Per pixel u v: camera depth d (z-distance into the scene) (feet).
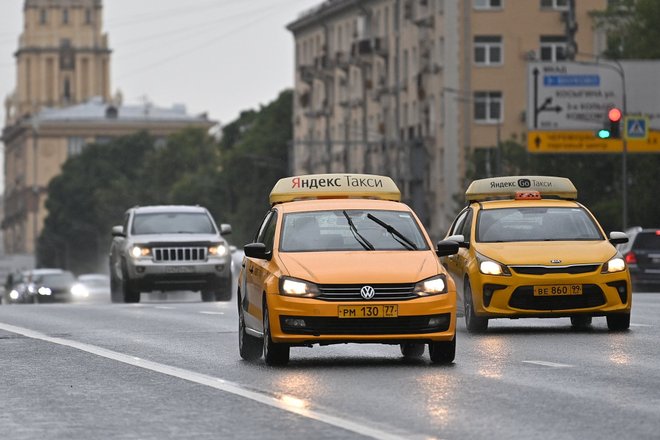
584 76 355.77
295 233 101.19
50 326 141.59
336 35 646.33
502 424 68.13
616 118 291.99
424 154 536.42
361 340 94.73
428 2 536.83
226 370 95.35
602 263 123.65
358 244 100.37
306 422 69.87
